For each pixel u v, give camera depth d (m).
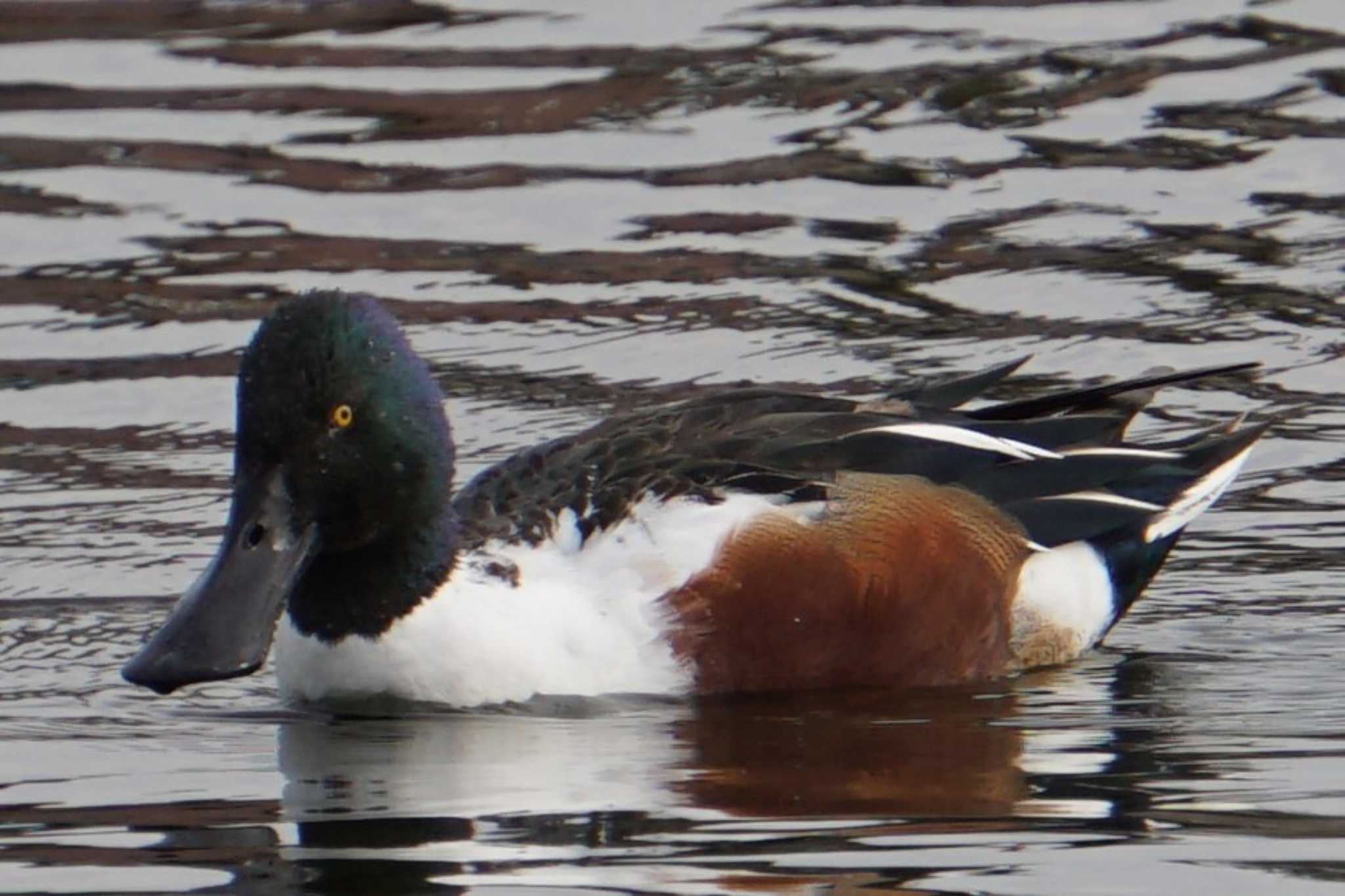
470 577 11.04
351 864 8.96
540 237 16.28
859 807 9.55
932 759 10.20
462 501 11.51
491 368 14.62
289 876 8.85
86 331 15.26
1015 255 15.84
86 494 13.42
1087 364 14.49
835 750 10.34
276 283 15.72
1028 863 8.88
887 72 18.41
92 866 8.98
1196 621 12.13
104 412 14.36
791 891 8.64
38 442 13.99
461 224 16.45
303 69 18.80
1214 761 10.09
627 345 14.90
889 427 11.70
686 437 11.63
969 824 9.31
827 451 11.52
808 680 11.23
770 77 18.36
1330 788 9.68
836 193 16.69
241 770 10.15
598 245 16.14
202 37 19.42
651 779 9.94
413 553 10.94
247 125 17.92
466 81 18.48
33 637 11.87
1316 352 14.62
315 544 10.74
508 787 9.84
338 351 10.65
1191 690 11.20
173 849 9.16
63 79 18.64
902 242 16.03
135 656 10.54
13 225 16.56
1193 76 18.11
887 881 8.73
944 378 14.30
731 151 17.30
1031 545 11.60
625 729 10.67
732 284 15.59
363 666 11.01
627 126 17.72
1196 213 16.23
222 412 14.34
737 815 9.45
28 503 13.30
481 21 19.55
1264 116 17.47
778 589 11.10
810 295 15.43
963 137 17.36
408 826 9.37
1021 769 10.03
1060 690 11.30
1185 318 15.02
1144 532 11.95
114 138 17.75
